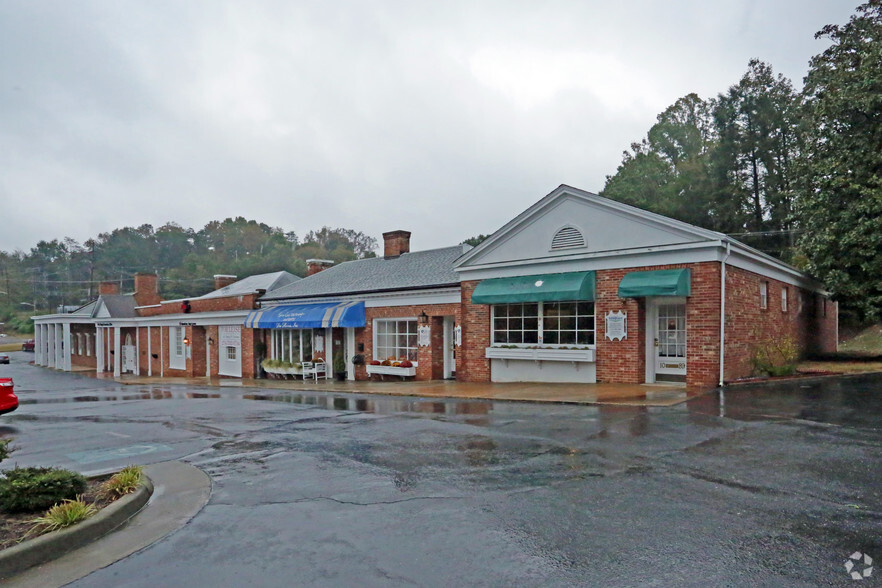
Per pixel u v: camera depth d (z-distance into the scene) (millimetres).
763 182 39250
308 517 5730
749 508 5438
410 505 5941
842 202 20094
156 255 112875
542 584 4113
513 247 17266
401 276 22156
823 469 6582
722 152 39438
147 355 36062
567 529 5109
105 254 110875
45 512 5801
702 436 8461
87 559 4922
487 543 4883
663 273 13961
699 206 39625
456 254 22219
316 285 25828
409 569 4449
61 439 10469
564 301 16219
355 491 6516
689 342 13789
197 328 30703
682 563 4344
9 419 13375
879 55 19297
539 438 8867
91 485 6941
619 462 7219
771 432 8523
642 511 5465
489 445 8523
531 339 16969
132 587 4340
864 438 7988
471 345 18297
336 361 22953
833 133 20688
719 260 13484
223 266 91000
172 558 4859
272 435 10211
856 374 15391
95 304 42500
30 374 38969
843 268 19891
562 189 15938
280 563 4656
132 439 10320
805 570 4168
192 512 6055
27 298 111250
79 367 45156
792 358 15883
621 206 14852
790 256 35625
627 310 14859
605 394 13141
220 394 19047
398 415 11938
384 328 21656
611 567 4332
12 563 4699
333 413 12742
